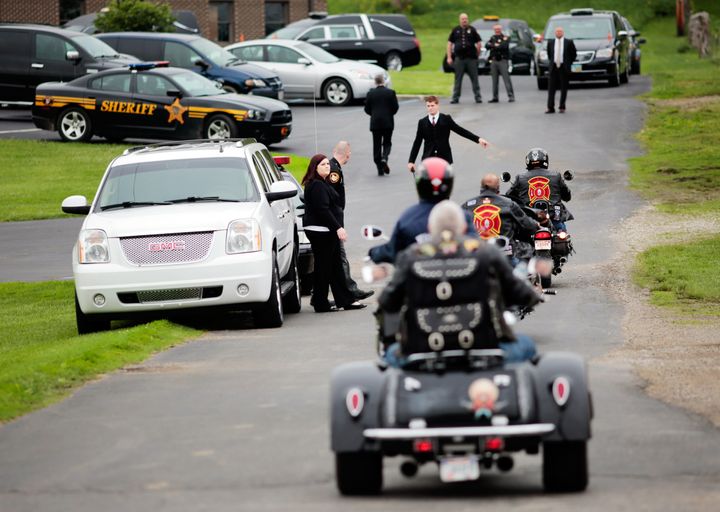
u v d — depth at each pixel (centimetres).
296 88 15412
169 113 12138
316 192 6050
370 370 2738
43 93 12750
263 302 5491
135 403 3897
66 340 5241
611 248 7475
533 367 2723
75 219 9812
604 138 12112
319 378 4191
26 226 9550
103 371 4512
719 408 3550
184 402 3878
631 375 4062
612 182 10031
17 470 3122
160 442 3347
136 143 12838
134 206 5703
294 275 6191
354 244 8106
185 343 5184
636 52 18375
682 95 14950
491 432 2561
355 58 18375
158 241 5431
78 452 3284
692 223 8244
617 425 3359
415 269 2642
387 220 8825
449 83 17262
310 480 2898
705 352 4475
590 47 16062
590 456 3041
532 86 16962
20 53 13975
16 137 13188
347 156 6275
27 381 4200
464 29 14712
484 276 2642
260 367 4481
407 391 2631
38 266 8006
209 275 5400
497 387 2616
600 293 6041
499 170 10619
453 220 2688
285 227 5997
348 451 2656
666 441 3170
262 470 3005
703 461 2967
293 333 5381
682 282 6144
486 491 2770
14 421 3734
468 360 2647
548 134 12369
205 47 14225
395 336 2962
